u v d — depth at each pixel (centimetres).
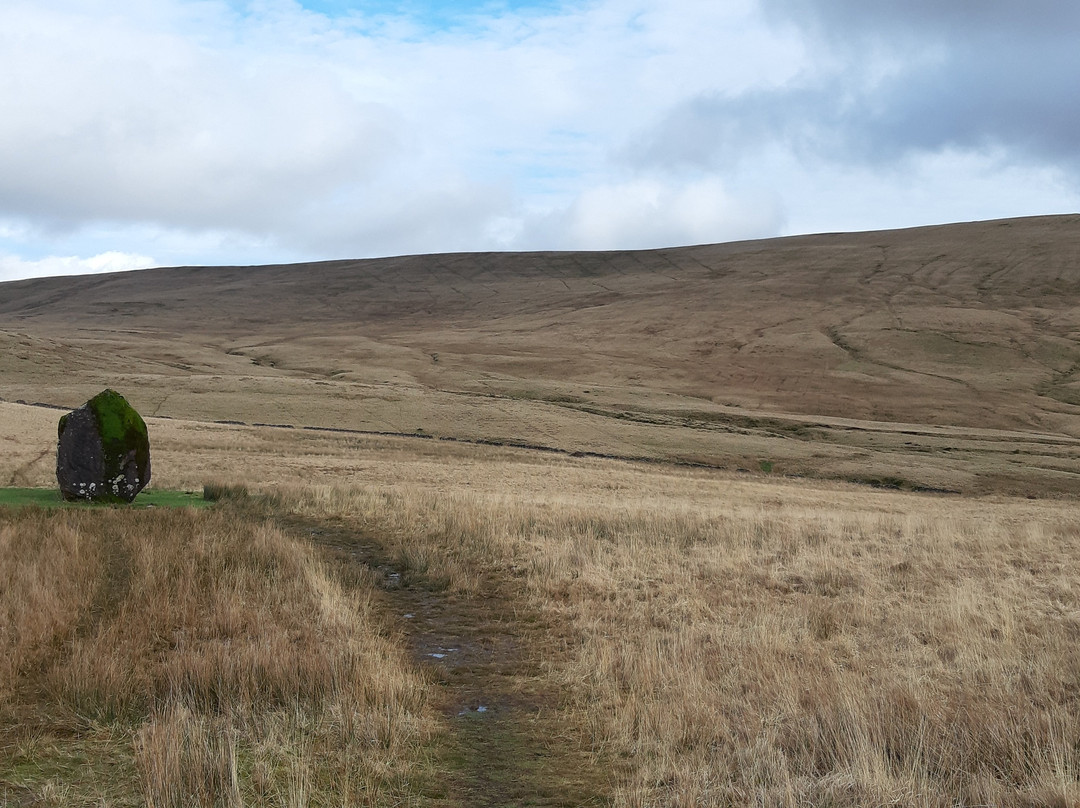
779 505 3503
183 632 1002
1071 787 603
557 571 1501
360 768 675
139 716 770
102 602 1130
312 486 2730
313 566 1380
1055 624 1154
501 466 4369
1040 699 822
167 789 599
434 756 718
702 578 1490
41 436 3900
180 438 4431
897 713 774
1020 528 2341
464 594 1366
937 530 2158
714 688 866
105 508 1975
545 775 689
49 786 620
